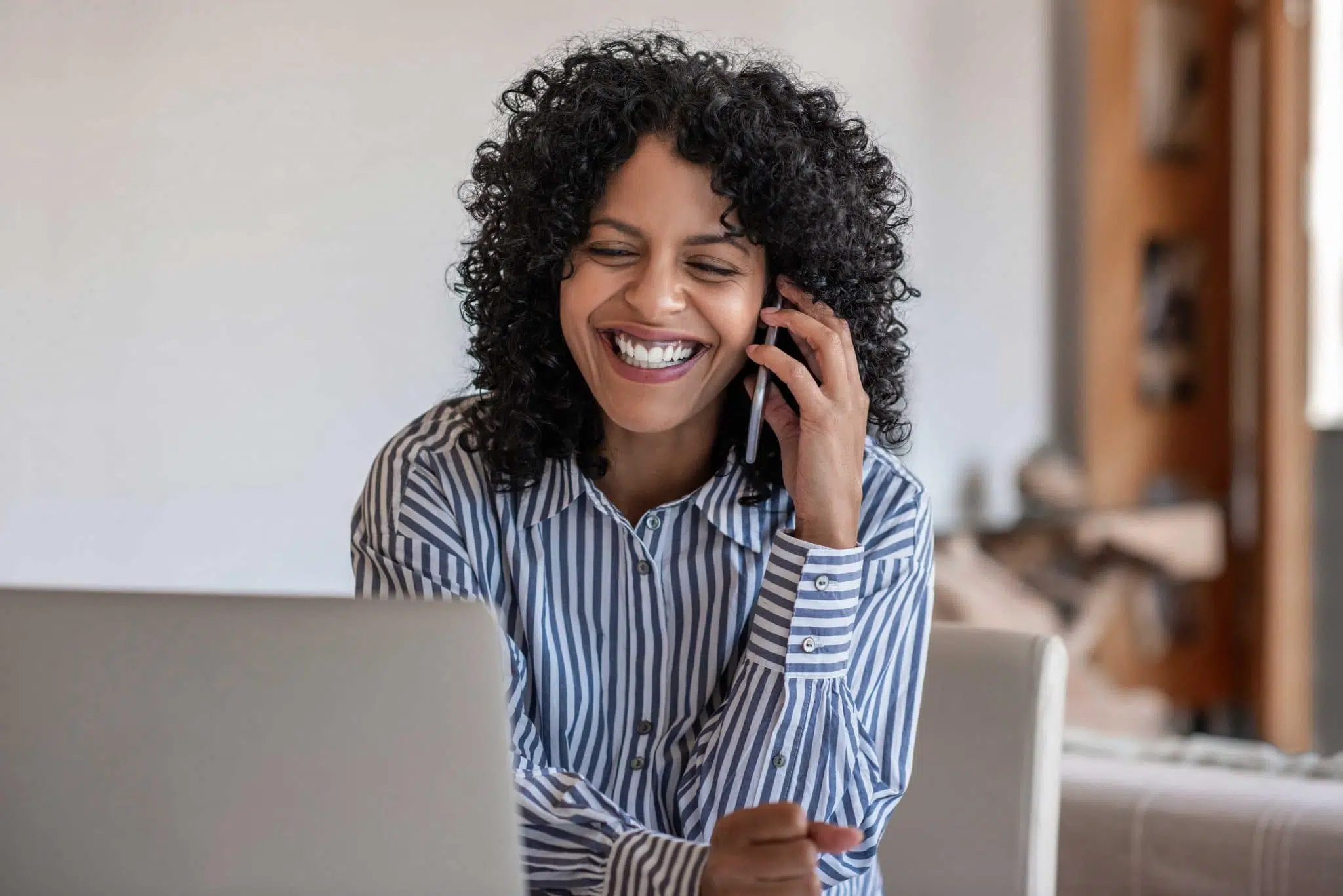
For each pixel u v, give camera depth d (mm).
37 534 2254
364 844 860
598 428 1255
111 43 2299
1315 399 4680
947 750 1388
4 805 862
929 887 1375
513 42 2842
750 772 1179
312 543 2596
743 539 1254
